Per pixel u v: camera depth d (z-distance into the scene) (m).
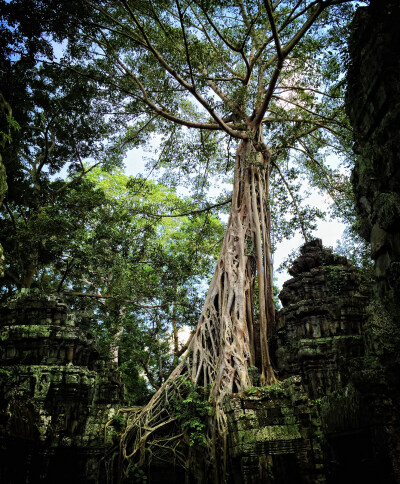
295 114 18.75
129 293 19.00
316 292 15.51
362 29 7.02
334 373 13.64
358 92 7.30
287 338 15.31
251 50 19.66
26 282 18.80
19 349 13.24
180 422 13.12
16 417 10.06
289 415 10.20
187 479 11.94
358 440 7.36
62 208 19.53
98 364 15.59
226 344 13.69
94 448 12.96
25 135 19.70
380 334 6.09
